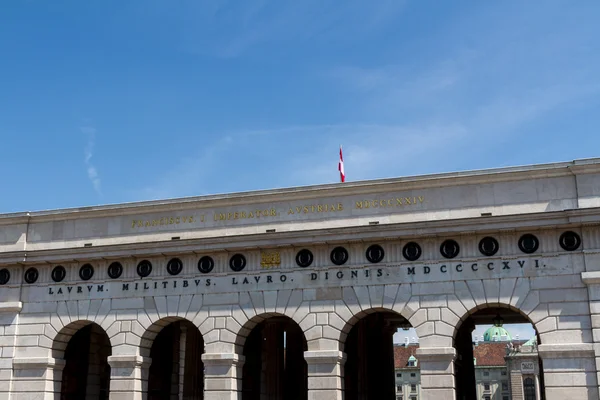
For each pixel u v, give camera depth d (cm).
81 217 5388
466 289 4431
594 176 4425
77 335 5662
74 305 5162
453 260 4491
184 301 4941
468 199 4631
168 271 5025
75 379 5594
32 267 5319
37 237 5438
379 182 4784
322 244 4719
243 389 5353
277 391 5691
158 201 5212
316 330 4631
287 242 4741
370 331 5922
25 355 5172
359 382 5572
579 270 4278
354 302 4600
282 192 4959
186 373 5838
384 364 6056
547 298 4300
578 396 4141
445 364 4372
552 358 4228
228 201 5075
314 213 4894
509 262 4400
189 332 5916
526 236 4416
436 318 4444
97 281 5156
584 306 4231
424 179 4700
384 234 4562
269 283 4791
